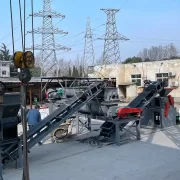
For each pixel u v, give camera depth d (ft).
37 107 38.01
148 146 34.83
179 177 23.88
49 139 40.06
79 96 35.70
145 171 25.61
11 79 99.60
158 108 47.67
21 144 27.27
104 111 38.40
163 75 108.68
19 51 17.44
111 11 165.17
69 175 25.09
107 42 166.61
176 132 43.75
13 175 25.25
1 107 24.80
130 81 120.98
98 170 26.30
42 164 28.58
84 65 182.19
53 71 157.79
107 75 129.39
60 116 33.55
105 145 35.68
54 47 153.58
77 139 39.93
